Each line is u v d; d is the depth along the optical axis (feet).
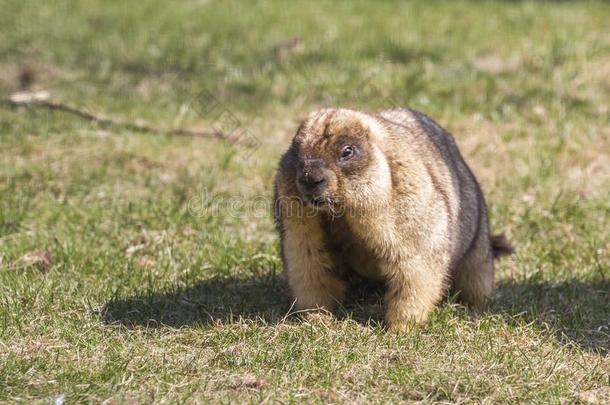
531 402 48.47
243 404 46.91
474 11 132.46
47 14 134.51
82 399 47.06
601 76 107.34
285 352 52.85
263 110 101.04
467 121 96.58
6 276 63.98
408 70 109.09
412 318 56.80
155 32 126.21
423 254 56.03
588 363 53.62
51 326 56.75
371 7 134.10
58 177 84.07
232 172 86.58
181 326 57.31
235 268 67.87
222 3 137.59
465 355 53.36
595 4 134.82
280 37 122.11
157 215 76.59
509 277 68.03
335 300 59.11
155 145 91.50
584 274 67.41
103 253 68.49
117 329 57.00
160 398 47.42
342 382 50.06
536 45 115.75
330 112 55.31
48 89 107.45
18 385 48.47
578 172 86.84
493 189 82.99
